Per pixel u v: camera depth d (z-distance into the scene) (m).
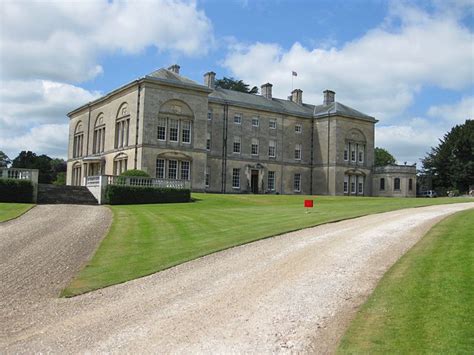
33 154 95.25
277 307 9.00
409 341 7.04
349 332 7.58
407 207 27.97
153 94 47.19
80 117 61.25
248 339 7.50
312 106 68.88
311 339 7.45
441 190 75.56
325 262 12.38
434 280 9.78
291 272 11.52
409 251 13.14
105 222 22.48
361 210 25.97
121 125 50.88
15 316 8.99
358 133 64.38
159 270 12.34
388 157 107.06
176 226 20.20
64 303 9.82
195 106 49.94
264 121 60.50
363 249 13.82
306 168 63.94
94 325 8.37
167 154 47.66
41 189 35.62
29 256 14.51
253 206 34.25
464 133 74.50
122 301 9.82
